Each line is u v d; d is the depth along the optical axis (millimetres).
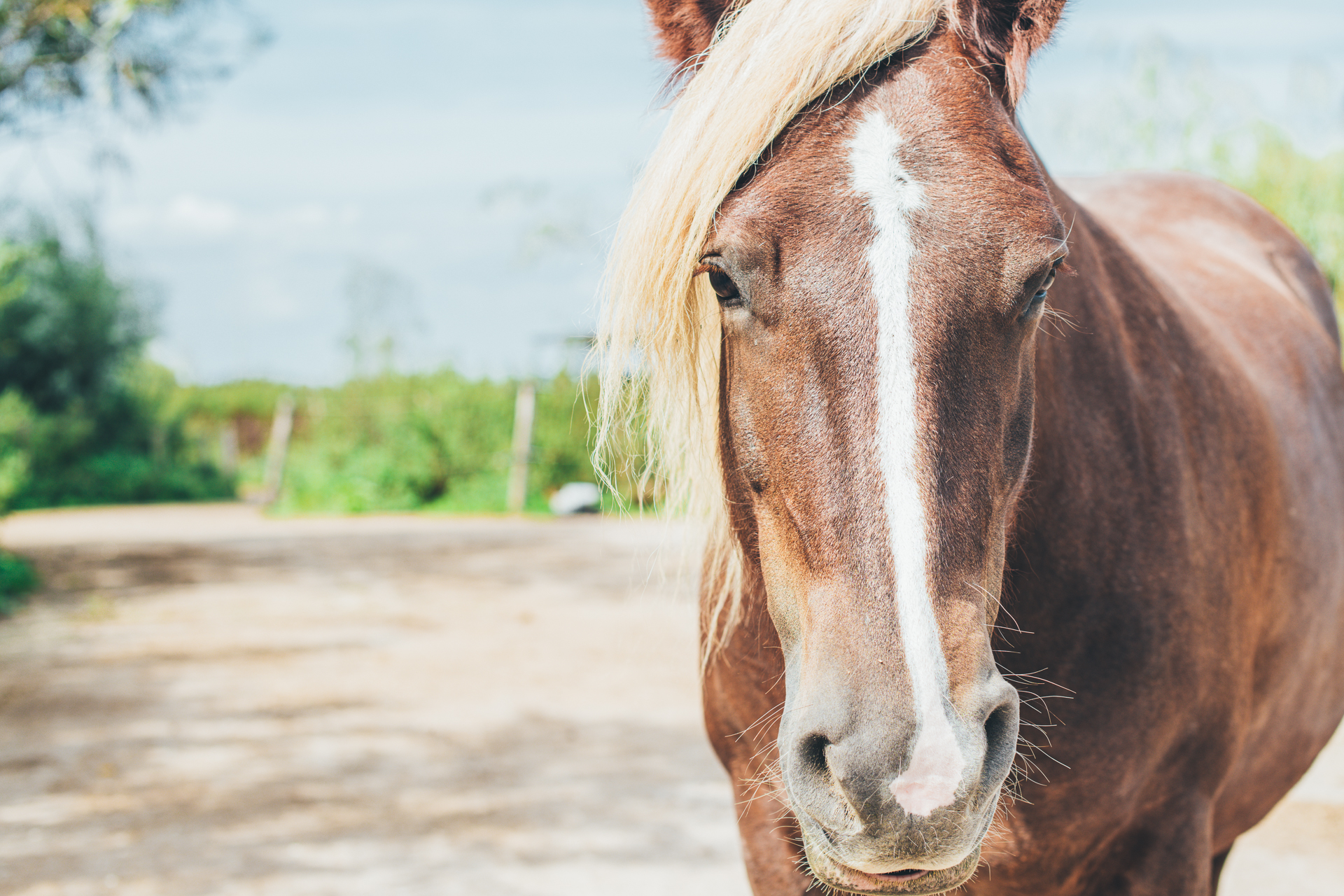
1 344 19188
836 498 1119
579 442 15414
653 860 3299
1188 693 1519
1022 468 1263
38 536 12672
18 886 3107
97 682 5520
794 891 1687
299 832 3521
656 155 1337
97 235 20641
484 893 3057
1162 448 1579
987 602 1149
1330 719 2166
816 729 1072
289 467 18047
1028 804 1471
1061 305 1537
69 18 7680
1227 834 2061
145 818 3646
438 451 15875
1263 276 2441
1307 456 2023
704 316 1423
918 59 1269
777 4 1292
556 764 4250
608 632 6777
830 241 1150
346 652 6246
